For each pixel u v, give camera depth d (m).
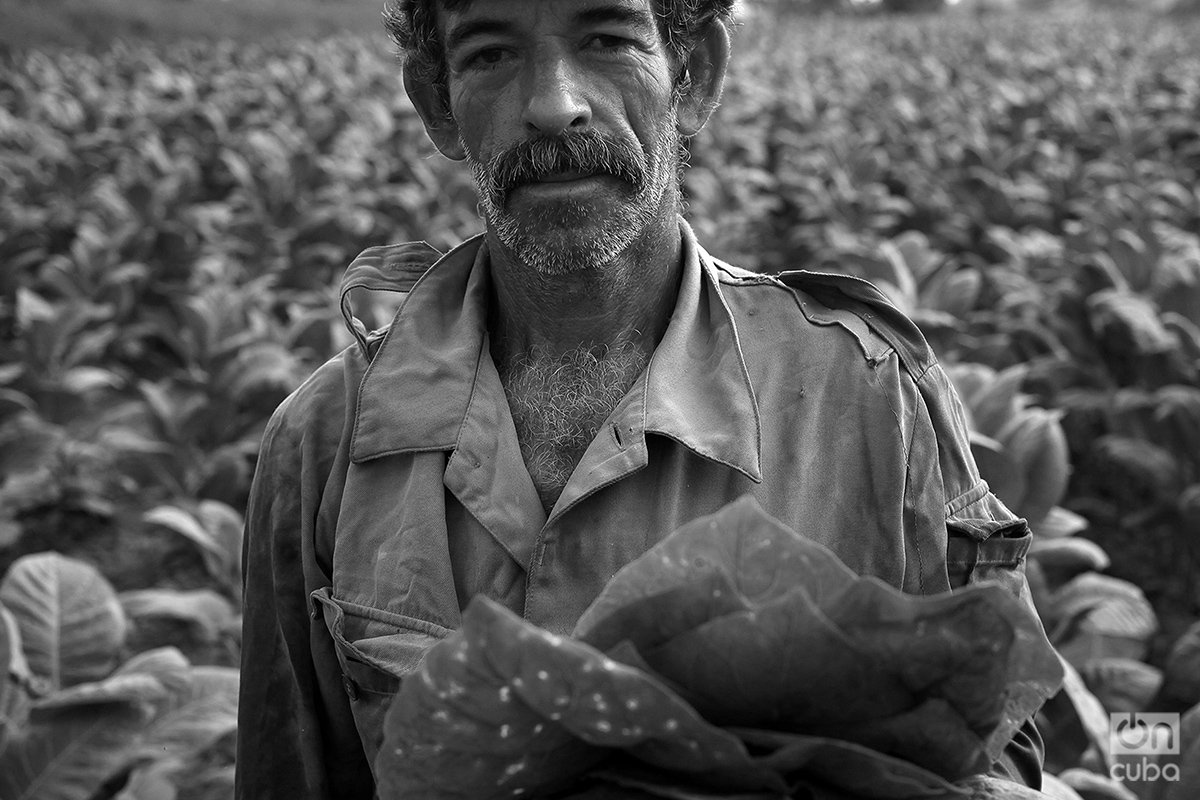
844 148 10.43
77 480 5.90
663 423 1.27
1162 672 4.42
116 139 11.16
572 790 1.01
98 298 7.00
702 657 0.94
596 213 1.26
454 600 1.29
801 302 1.38
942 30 30.92
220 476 5.00
